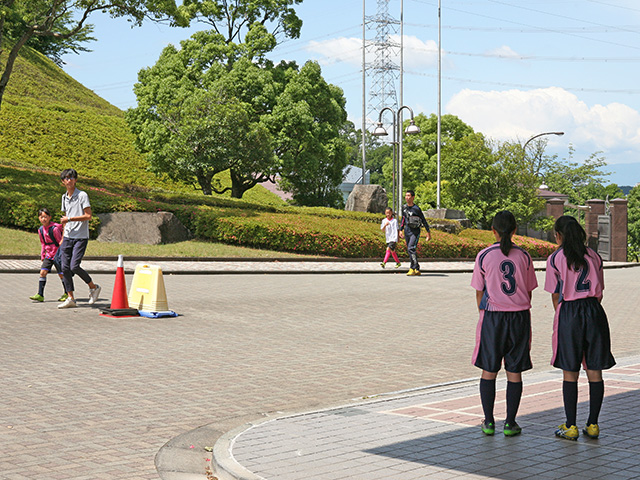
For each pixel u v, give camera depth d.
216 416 6.26
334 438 5.35
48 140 44.00
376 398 6.98
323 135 43.06
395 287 17.47
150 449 5.25
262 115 39.97
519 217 42.22
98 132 48.81
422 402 6.63
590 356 5.44
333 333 10.87
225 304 13.47
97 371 7.82
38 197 23.94
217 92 37.50
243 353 9.13
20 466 4.73
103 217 23.70
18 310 11.69
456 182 42.06
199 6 41.44
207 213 25.20
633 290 19.61
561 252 5.61
